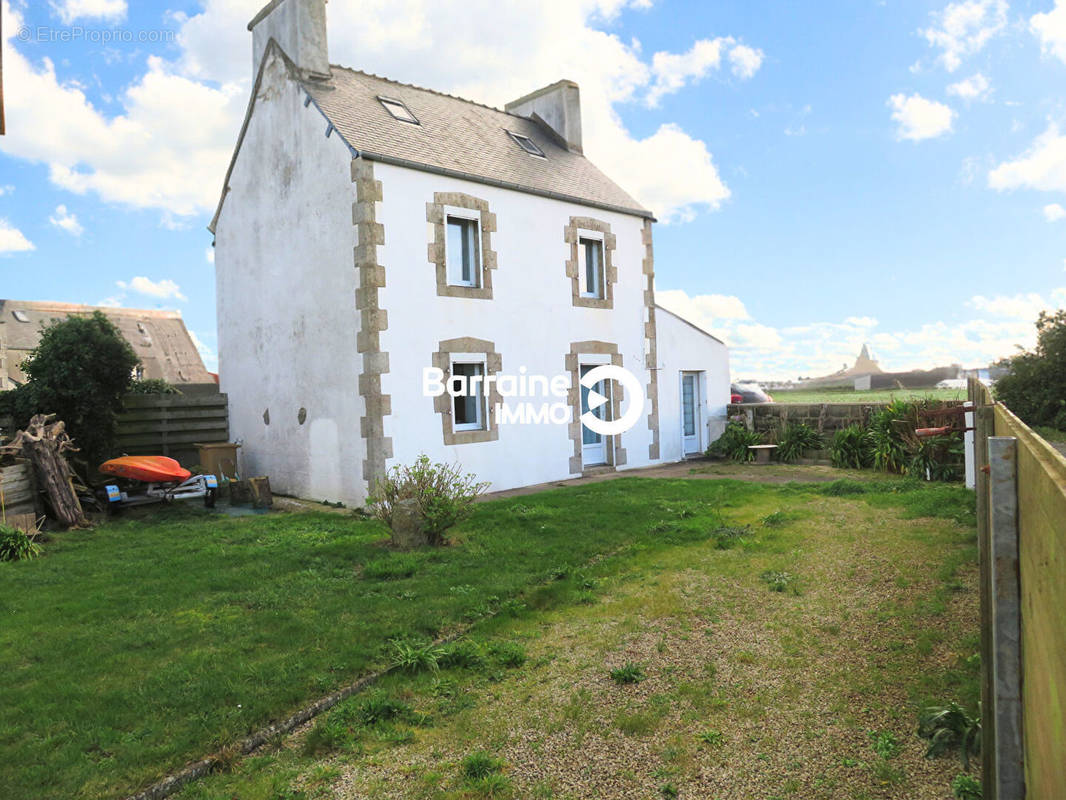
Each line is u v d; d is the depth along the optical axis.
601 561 7.26
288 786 3.45
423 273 11.59
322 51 12.59
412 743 3.85
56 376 12.12
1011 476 2.25
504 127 15.40
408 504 7.97
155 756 3.66
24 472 9.39
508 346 12.84
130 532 9.34
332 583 6.70
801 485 11.34
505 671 4.73
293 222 12.45
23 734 3.90
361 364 11.02
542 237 13.55
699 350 16.81
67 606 6.07
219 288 14.67
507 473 12.66
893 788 3.08
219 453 12.90
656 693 4.22
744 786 3.21
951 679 4.02
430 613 5.71
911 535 7.46
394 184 11.29
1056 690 1.56
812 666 4.41
